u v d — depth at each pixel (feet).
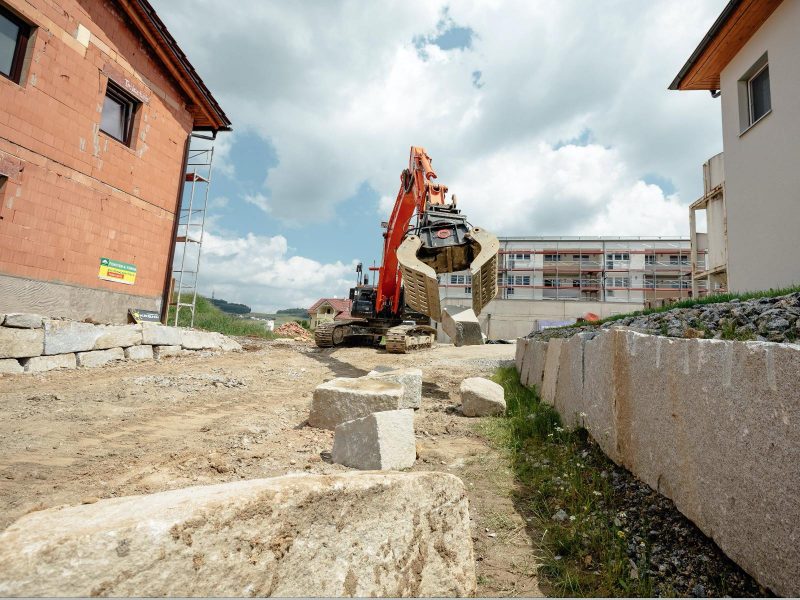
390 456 12.78
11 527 4.60
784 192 27.14
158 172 39.50
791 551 6.26
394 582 6.29
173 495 5.60
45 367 25.70
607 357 14.01
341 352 47.26
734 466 7.63
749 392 7.32
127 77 35.60
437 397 25.86
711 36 31.14
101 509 5.18
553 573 8.50
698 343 8.96
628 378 12.36
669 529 9.30
